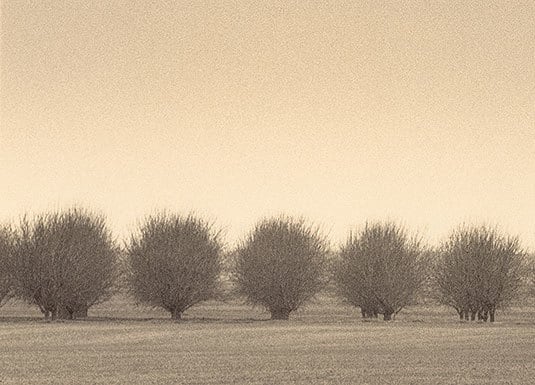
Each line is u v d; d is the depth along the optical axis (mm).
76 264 56500
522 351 36531
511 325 53031
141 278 58188
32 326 49250
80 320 55375
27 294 56750
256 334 44375
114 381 27031
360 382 27297
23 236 57312
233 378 27891
